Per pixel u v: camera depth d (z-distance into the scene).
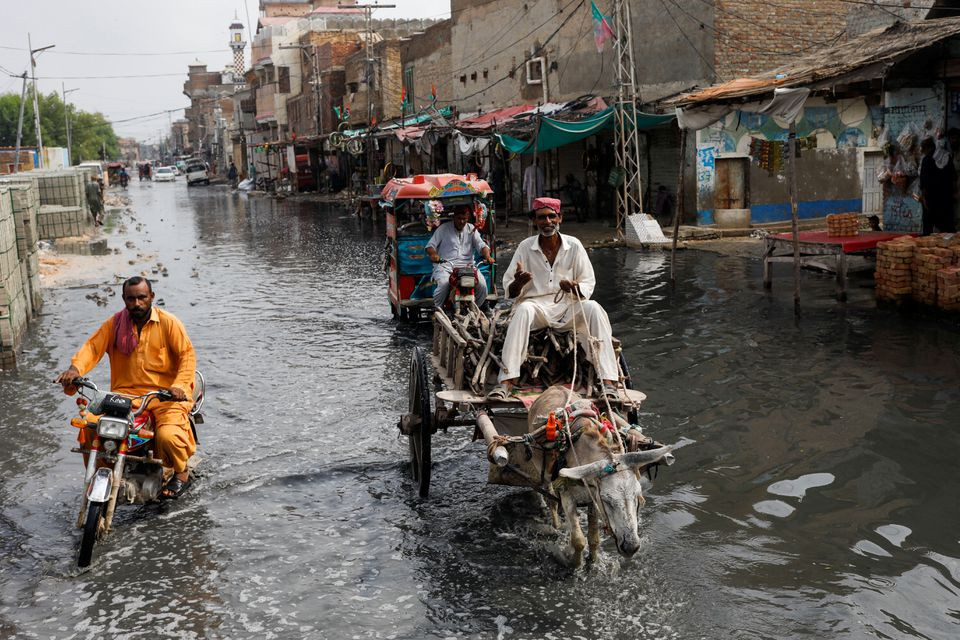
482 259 12.01
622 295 14.29
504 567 5.37
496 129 25.33
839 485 6.31
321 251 23.61
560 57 28.39
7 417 8.74
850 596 4.84
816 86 12.02
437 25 38.50
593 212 27.91
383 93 45.78
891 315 11.77
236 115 89.12
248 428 8.26
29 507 6.54
